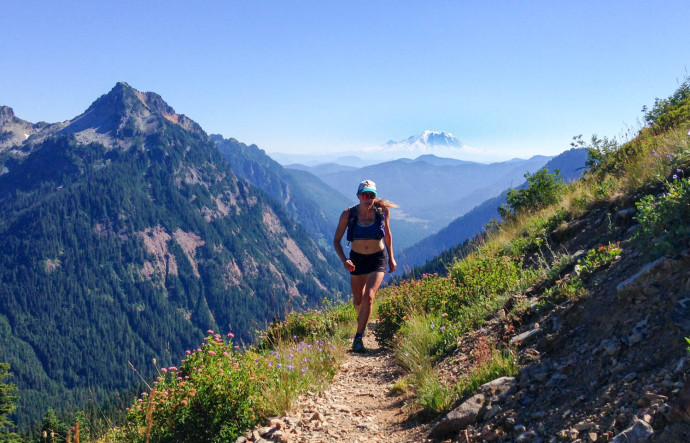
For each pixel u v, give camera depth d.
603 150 12.12
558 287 4.91
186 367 5.48
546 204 11.77
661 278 3.51
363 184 6.79
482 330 5.38
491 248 10.42
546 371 3.65
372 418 4.58
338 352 7.25
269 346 8.52
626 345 3.26
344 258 7.05
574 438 2.77
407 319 7.39
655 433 2.37
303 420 4.68
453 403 4.10
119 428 5.40
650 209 4.55
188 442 4.63
